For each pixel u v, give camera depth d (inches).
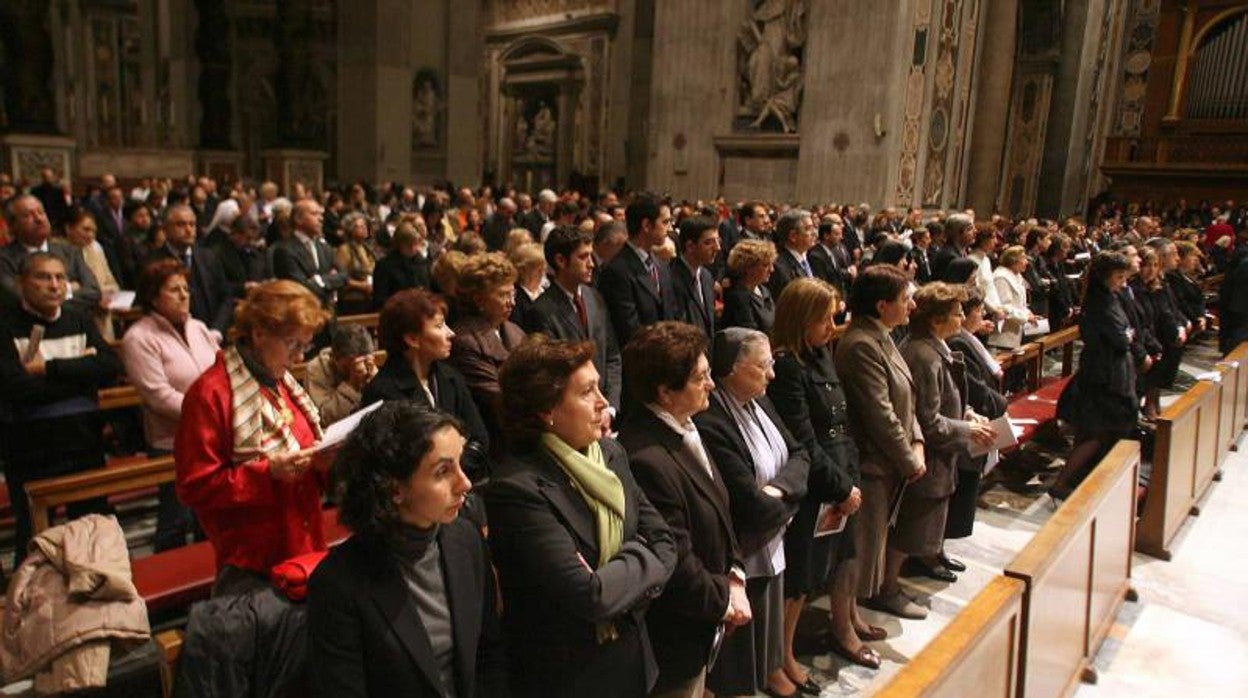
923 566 184.5
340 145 743.1
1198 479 225.5
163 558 130.0
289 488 101.7
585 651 88.5
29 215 195.8
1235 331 353.7
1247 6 744.3
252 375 102.8
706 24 657.0
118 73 952.9
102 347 158.9
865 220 484.7
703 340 104.4
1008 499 230.7
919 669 85.1
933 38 590.2
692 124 670.5
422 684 75.3
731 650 116.8
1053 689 130.2
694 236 194.2
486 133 1115.9
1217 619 169.9
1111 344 215.9
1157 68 796.6
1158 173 784.3
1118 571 165.5
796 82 619.2
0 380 142.9
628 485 94.7
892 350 148.7
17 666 103.5
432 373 122.3
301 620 92.7
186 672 88.6
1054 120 779.4
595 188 907.4
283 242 266.2
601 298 180.7
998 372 187.5
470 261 146.6
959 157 647.8
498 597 93.9
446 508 76.1
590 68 966.4
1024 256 286.2
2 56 681.6
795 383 132.6
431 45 745.6
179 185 516.4
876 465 147.1
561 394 88.5
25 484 137.7
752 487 112.2
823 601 171.3
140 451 215.3
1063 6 762.2
